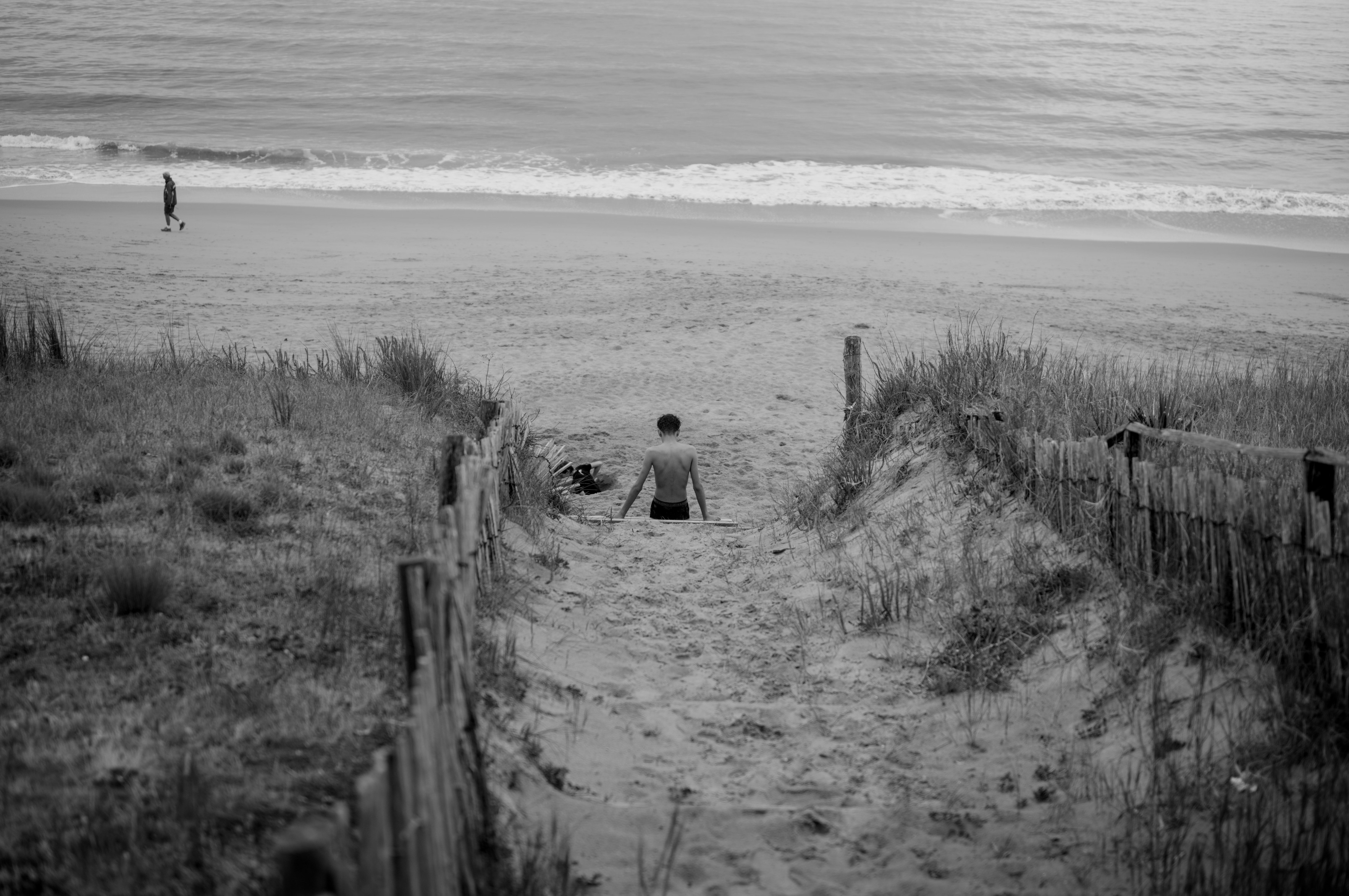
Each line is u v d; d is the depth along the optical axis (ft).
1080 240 87.86
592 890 11.95
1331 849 11.85
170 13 203.92
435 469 24.67
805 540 26.23
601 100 148.25
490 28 196.65
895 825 13.56
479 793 11.89
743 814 13.62
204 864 10.21
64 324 42.42
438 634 11.50
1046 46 200.13
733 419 42.14
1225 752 14.03
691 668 19.11
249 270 64.85
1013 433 23.62
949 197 105.40
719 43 191.42
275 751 12.41
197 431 24.59
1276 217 101.19
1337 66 191.31
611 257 73.20
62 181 100.17
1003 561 20.74
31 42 176.76
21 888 9.71
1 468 21.15
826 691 18.02
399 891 8.48
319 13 205.57
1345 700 13.94
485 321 55.01
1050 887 12.35
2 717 12.73
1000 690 17.01
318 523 20.45
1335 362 43.57
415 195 98.07
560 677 17.29
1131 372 43.01
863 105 152.66
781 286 65.26
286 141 122.72
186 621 15.78
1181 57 194.90
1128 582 18.12
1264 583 15.46
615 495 34.71
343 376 33.63
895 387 31.32
